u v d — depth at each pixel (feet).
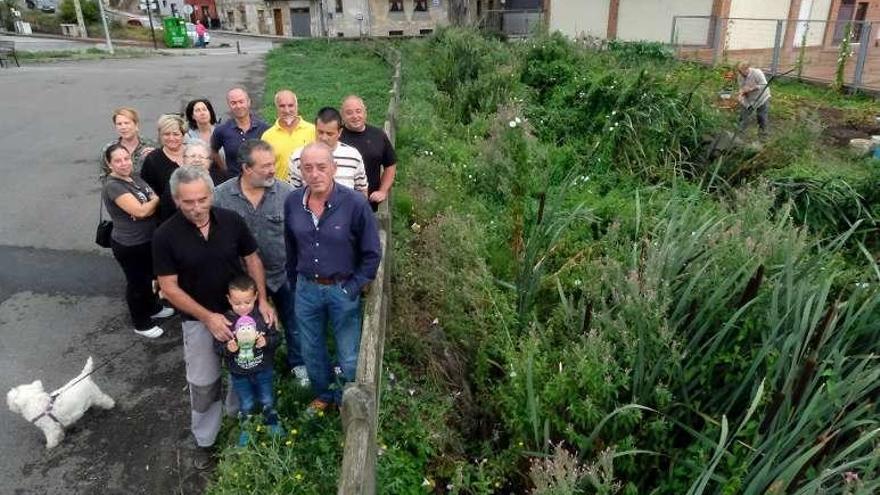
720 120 30.12
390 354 14.51
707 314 12.70
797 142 26.91
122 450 11.96
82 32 133.90
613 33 70.23
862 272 14.56
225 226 10.90
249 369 11.27
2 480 11.18
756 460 10.57
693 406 12.00
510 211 21.44
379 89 45.29
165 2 192.03
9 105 40.32
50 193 24.80
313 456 11.43
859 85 46.42
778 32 53.57
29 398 11.71
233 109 16.46
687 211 16.26
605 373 11.97
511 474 12.33
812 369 10.07
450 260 17.51
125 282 18.39
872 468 9.21
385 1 132.67
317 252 11.50
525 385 12.64
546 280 16.49
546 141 31.07
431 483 11.77
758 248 13.57
